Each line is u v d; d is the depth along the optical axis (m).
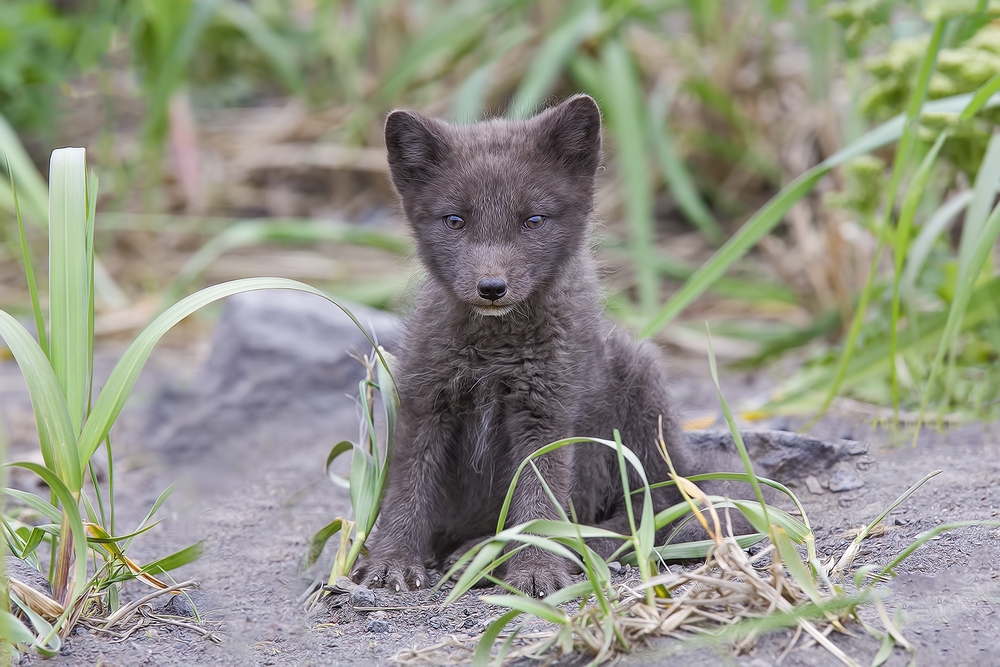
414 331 8.72
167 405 13.30
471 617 7.01
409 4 20.61
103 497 10.81
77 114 21.02
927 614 6.24
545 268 8.47
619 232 17.78
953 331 9.55
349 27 22.16
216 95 21.80
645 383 9.22
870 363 11.58
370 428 8.36
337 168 19.48
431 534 8.76
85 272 6.85
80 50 18.14
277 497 10.55
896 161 9.84
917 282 12.53
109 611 7.06
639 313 15.54
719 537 6.36
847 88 16.94
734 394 13.62
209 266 17.94
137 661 6.28
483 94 17.48
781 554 6.14
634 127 16.06
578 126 8.80
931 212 13.70
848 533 8.01
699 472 9.23
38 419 6.50
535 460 8.33
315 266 17.89
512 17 19.19
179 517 9.99
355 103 19.97
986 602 6.36
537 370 8.36
